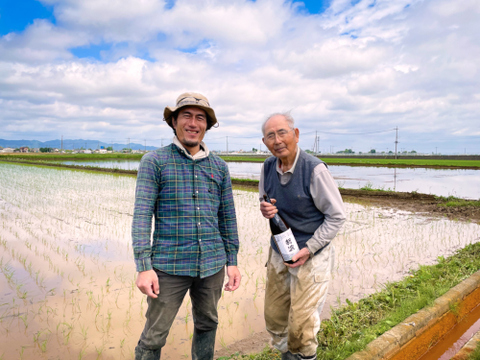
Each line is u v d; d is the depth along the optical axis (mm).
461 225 8117
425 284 3975
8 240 6727
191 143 2197
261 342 3180
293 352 2439
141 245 2000
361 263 5336
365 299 3834
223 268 2367
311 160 2398
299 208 2459
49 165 37125
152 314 2148
